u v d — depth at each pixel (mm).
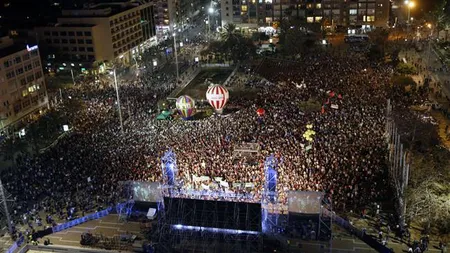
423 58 150750
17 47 121000
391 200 71312
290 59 157500
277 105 109500
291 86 123625
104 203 75125
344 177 74062
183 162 82375
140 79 150500
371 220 67688
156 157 84875
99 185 78438
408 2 192500
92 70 163000
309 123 95562
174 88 135500
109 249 65625
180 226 67500
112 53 170125
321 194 63656
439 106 107125
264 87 127625
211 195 70688
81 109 117688
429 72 135125
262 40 188875
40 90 127000
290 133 91562
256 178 75750
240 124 99500
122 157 86500
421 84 125188
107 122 108188
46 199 76875
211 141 91188
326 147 84312
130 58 184625
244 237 65750
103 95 130125
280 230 66750
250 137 91812
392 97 108562
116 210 74125
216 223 66438
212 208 66375
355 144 84625
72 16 171500
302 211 65125
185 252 64125
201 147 88438
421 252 59688
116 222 71875
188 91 137625
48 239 68062
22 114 119938
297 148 84500
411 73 128250
